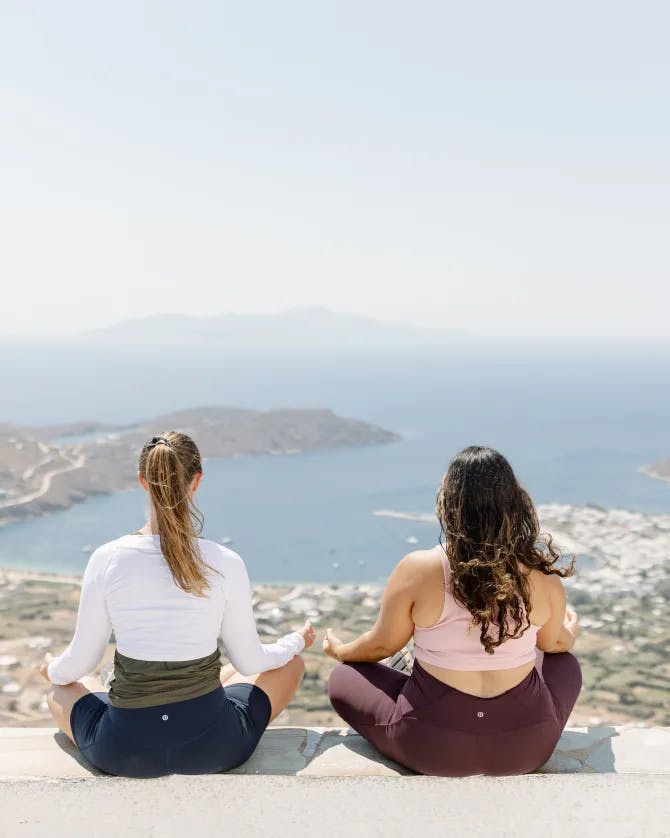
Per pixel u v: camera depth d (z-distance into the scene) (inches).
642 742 104.7
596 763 98.6
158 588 88.0
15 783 67.8
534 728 89.0
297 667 103.3
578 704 1113.4
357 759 98.2
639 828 59.7
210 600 89.4
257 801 64.1
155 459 88.0
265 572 3127.5
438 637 89.7
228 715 91.2
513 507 87.0
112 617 88.9
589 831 59.3
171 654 87.2
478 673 88.7
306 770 95.1
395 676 100.2
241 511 5002.5
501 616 85.7
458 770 89.7
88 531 4281.5
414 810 62.6
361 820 61.1
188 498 89.5
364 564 3321.9
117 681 88.9
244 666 95.8
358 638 100.0
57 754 97.9
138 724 86.7
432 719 89.4
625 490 5551.2
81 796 64.7
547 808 62.7
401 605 91.1
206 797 64.7
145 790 65.9
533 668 92.7
